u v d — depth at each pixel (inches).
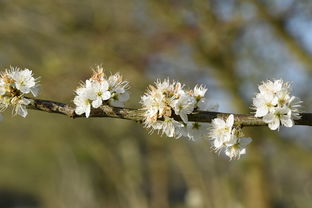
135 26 520.4
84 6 511.5
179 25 494.6
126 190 895.1
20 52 556.7
